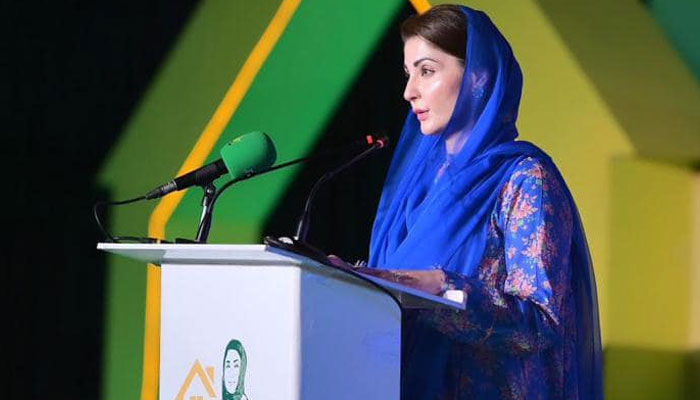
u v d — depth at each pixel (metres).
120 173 11.48
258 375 4.66
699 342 8.84
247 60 10.98
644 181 8.80
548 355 5.88
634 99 8.92
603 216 8.73
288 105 10.70
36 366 11.72
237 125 10.91
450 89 6.16
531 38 9.18
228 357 4.77
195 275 4.92
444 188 6.06
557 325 5.56
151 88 11.50
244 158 5.61
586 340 6.11
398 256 6.13
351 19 10.45
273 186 10.60
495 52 6.11
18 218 11.88
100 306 11.49
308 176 10.47
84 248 11.60
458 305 5.15
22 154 11.90
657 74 9.15
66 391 11.58
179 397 4.93
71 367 11.59
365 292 4.93
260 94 10.87
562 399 5.89
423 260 6.00
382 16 10.27
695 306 8.88
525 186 5.86
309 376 4.61
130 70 11.62
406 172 6.57
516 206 5.85
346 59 10.45
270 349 4.64
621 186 8.73
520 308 5.46
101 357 11.45
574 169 8.88
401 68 10.16
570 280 5.95
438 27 6.16
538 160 5.97
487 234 5.93
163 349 4.98
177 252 4.66
